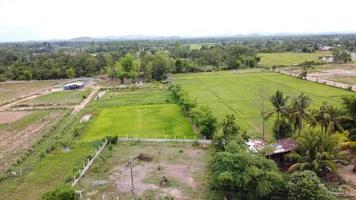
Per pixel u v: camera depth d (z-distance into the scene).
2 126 77.81
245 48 191.12
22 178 46.78
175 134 65.00
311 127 47.03
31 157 55.28
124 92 117.50
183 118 77.25
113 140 60.28
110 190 42.41
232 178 37.00
